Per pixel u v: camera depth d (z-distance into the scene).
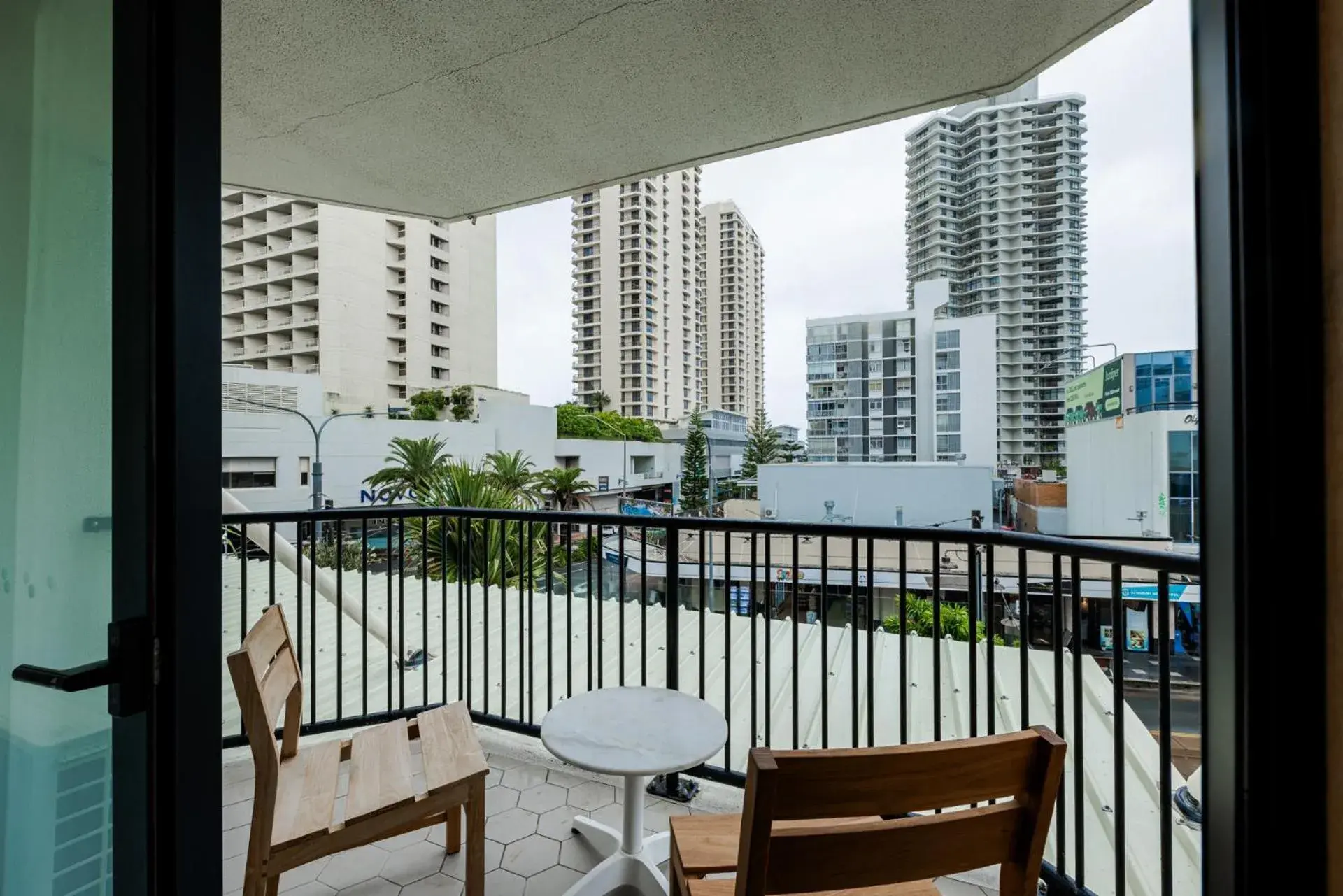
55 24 0.92
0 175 0.96
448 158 2.60
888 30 1.83
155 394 0.84
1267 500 0.56
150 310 0.83
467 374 47.47
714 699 3.33
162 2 0.86
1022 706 1.56
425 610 2.69
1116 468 16.91
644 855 1.69
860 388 39.72
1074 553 1.47
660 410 62.44
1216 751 0.60
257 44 1.87
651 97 2.17
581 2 1.70
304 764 1.63
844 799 0.81
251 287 40.06
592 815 2.03
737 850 1.26
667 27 1.81
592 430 39.91
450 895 1.65
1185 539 13.38
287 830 1.35
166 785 0.84
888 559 13.05
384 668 3.76
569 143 2.48
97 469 0.88
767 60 1.97
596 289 60.53
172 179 0.85
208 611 0.89
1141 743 2.72
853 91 2.14
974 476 18.91
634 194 57.88
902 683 1.77
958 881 1.72
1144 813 2.28
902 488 19.39
